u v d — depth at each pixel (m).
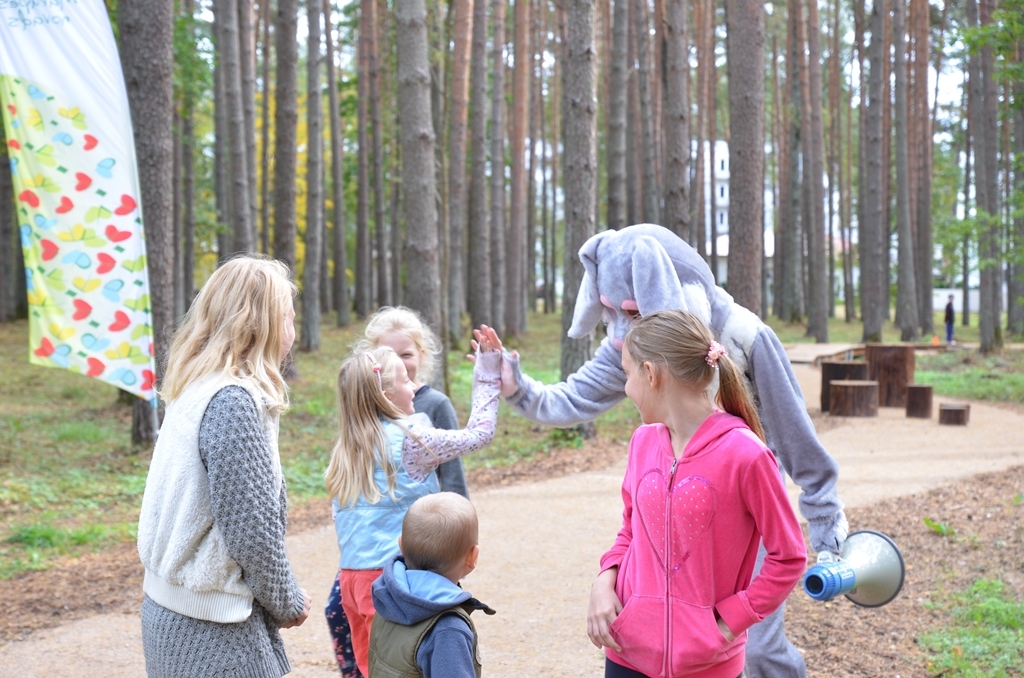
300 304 27.41
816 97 26.81
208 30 21.88
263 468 2.24
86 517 8.09
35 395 15.08
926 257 30.25
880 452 10.30
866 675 4.21
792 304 35.53
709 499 2.29
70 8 6.95
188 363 2.33
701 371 2.36
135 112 9.77
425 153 11.41
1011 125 30.58
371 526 3.21
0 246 24.64
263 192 24.78
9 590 5.93
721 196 43.03
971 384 16.91
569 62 10.91
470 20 22.59
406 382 3.52
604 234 3.38
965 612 4.92
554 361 21.50
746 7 9.30
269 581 2.24
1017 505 7.32
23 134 6.95
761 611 2.25
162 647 2.24
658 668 2.33
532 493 8.62
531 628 5.01
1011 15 11.05
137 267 7.18
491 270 29.81
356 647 3.29
